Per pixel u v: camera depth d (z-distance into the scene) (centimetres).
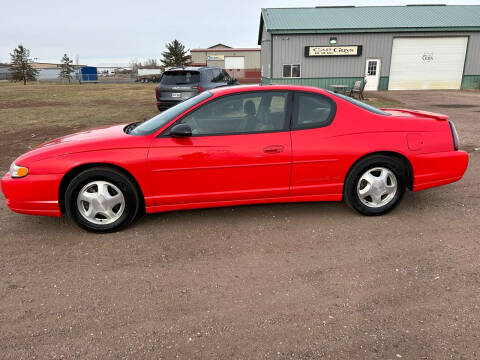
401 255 319
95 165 357
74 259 324
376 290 270
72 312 252
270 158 367
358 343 219
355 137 376
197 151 360
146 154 355
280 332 230
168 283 286
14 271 305
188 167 361
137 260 320
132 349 218
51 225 393
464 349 212
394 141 379
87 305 260
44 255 331
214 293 271
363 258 316
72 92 2497
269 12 2738
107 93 2375
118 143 359
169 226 386
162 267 309
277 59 2481
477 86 2498
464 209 414
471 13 2555
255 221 394
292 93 381
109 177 356
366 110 390
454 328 229
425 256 316
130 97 2058
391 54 2470
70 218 393
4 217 418
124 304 261
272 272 298
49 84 3878
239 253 329
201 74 1102
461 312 243
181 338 226
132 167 353
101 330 234
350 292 269
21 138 888
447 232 359
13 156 709
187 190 368
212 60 5172
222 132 370
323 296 265
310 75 2511
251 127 374
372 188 388
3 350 218
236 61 5181
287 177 376
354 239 350
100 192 360
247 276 293
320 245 340
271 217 404
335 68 2498
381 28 2397
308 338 224
